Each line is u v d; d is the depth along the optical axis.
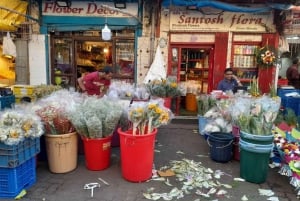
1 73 7.84
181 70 8.13
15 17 7.02
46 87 5.50
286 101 6.70
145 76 7.75
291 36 9.20
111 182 3.83
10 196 3.39
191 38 7.59
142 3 7.45
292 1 6.99
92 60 8.12
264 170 3.85
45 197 3.42
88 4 7.52
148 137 3.73
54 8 7.57
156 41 7.61
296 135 4.40
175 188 3.67
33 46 7.76
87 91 6.15
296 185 3.55
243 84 7.73
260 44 7.59
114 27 7.62
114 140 5.16
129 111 3.82
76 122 3.88
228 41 7.56
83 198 3.41
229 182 3.89
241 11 7.07
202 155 4.89
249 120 3.92
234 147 4.66
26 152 3.51
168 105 6.33
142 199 3.41
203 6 6.97
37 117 3.72
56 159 4.01
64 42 7.89
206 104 5.88
